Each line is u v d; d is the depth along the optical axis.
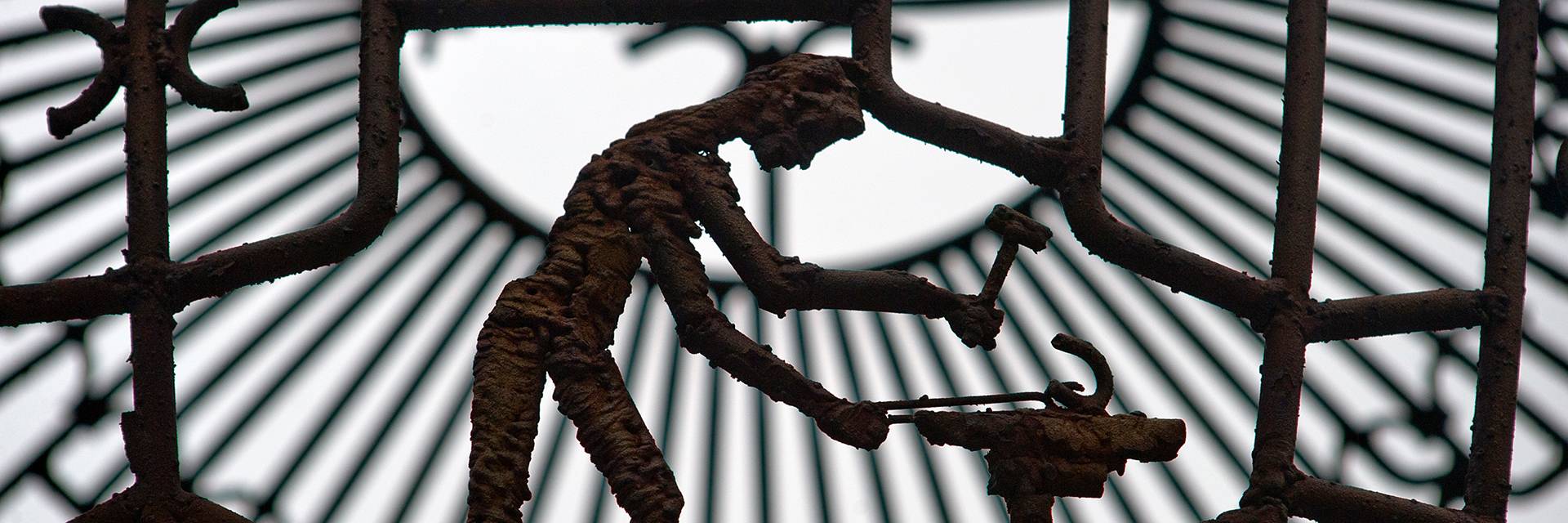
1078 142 2.68
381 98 2.59
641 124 2.52
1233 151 6.13
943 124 2.67
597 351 2.29
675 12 2.78
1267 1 5.80
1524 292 2.91
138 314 2.33
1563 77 5.41
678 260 2.36
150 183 2.41
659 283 2.38
